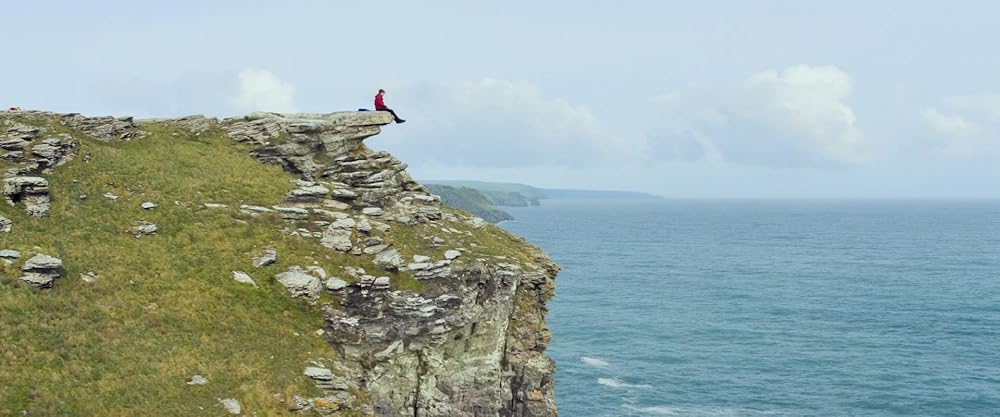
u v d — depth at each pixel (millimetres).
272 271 52781
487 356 56688
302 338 49062
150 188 58188
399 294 52562
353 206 62594
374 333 50719
